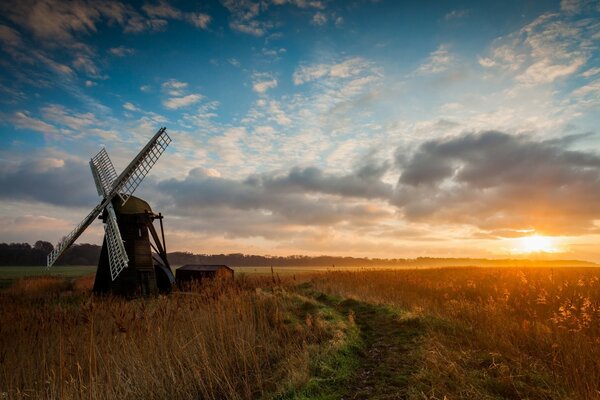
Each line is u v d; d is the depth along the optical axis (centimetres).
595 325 1050
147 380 865
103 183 2884
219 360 963
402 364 882
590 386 675
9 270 8394
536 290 1750
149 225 2811
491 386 707
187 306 1331
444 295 1745
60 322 1134
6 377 874
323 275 3112
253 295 1597
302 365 858
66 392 796
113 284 2559
